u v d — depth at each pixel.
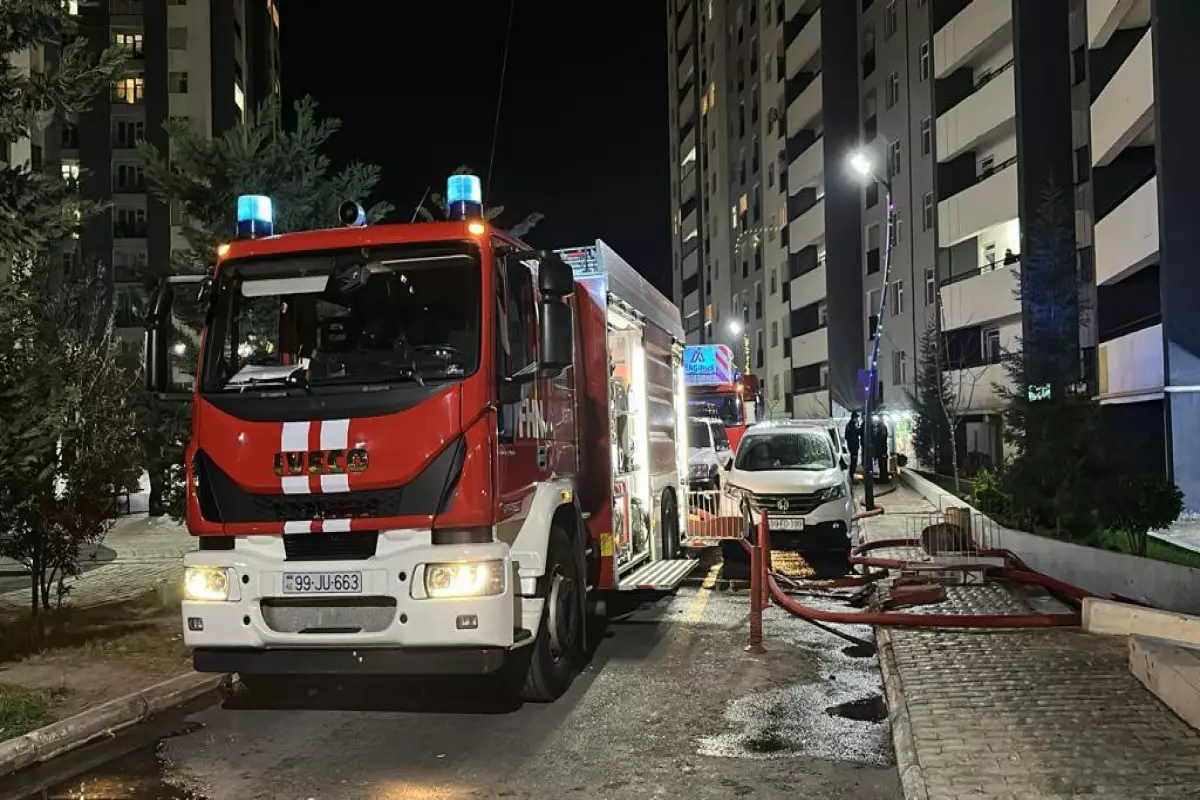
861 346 45.81
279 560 6.06
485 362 6.13
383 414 5.99
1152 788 4.68
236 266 6.62
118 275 52.38
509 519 6.35
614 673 7.65
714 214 68.06
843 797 5.03
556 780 5.30
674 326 12.36
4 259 7.28
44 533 8.55
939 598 9.87
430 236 6.40
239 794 5.18
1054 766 4.99
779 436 15.33
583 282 8.72
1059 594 10.17
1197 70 17.67
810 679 7.45
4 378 7.20
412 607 5.85
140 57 54.69
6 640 8.49
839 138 46.03
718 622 9.73
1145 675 6.44
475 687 7.26
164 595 11.05
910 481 25.64
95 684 7.11
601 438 8.56
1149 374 19.11
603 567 8.59
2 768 5.55
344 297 6.43
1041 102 30.69
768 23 55.47
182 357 9.85
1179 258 17.64
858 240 46.19
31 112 7.19
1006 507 14.84
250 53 63.25
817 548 14.09
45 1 7.07
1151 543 13.09
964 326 34.75
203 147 10.32
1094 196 24.25
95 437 9.34
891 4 41.59
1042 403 13.09
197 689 7.18
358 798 5.09
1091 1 23.45
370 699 7.02
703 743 5.91
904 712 6.05
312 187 10.80
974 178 36.47
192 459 6.31
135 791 5.26
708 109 69.56
